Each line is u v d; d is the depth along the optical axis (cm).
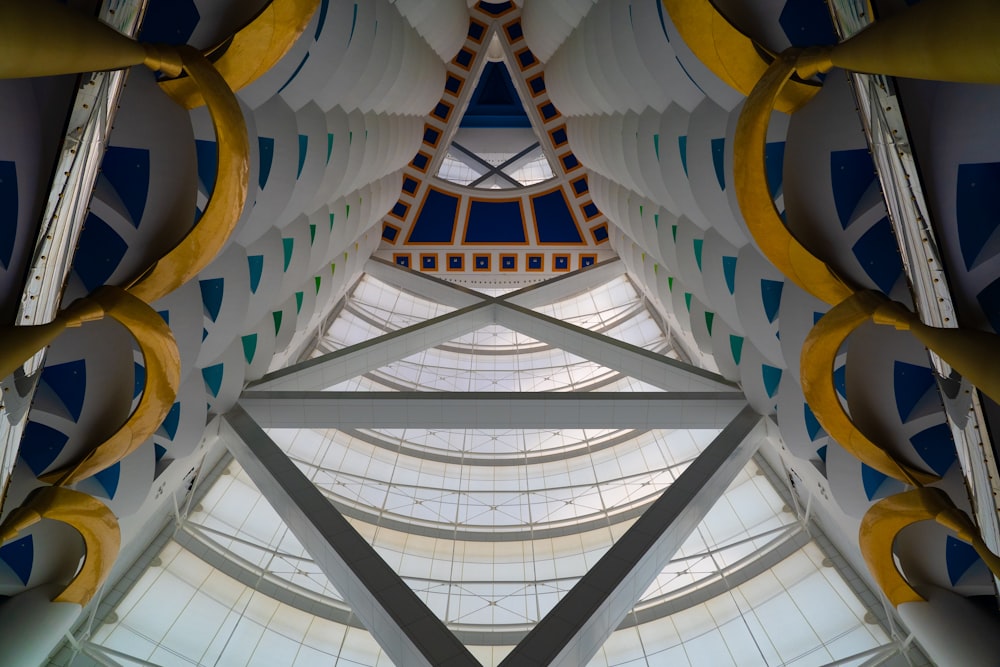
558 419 1922
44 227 539
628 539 1494
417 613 1309
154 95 850
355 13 1527
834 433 962
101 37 494
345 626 2184
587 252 3331
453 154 3950
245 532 2328
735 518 2408
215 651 1983
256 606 2136
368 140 2158
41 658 974
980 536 714
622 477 2738
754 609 2147
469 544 2570
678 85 1373
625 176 2167
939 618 1060
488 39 3044
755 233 917
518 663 1226
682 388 2094
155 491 1504
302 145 1530
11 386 532
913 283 668
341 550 1448
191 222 905
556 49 2566
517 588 2422
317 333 3092
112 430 936
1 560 987
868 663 1814
